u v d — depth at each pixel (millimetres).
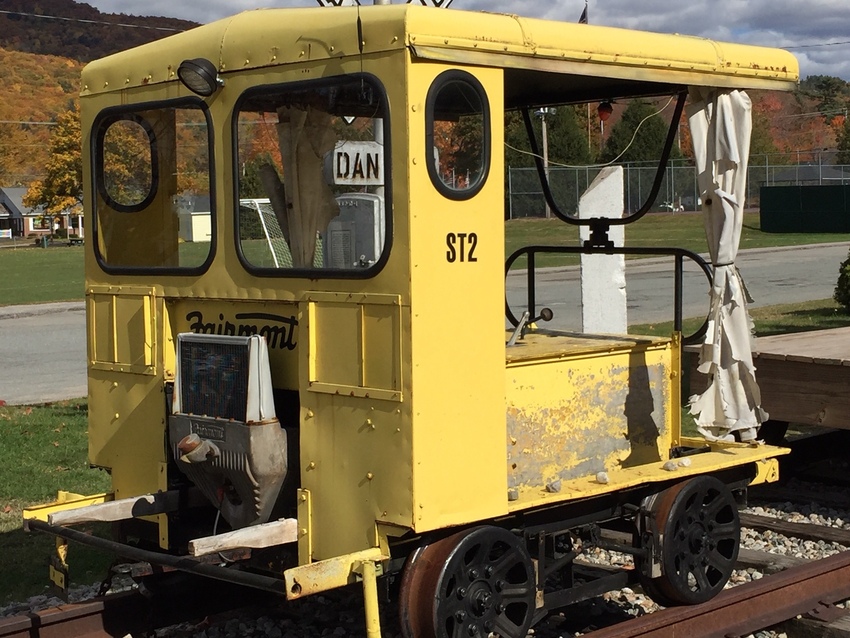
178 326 5102
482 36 4312
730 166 5484
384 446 4207
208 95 4789
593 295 8461
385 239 4188
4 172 110500
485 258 4391
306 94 4461
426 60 4133
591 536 5266
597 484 5047
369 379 4258
